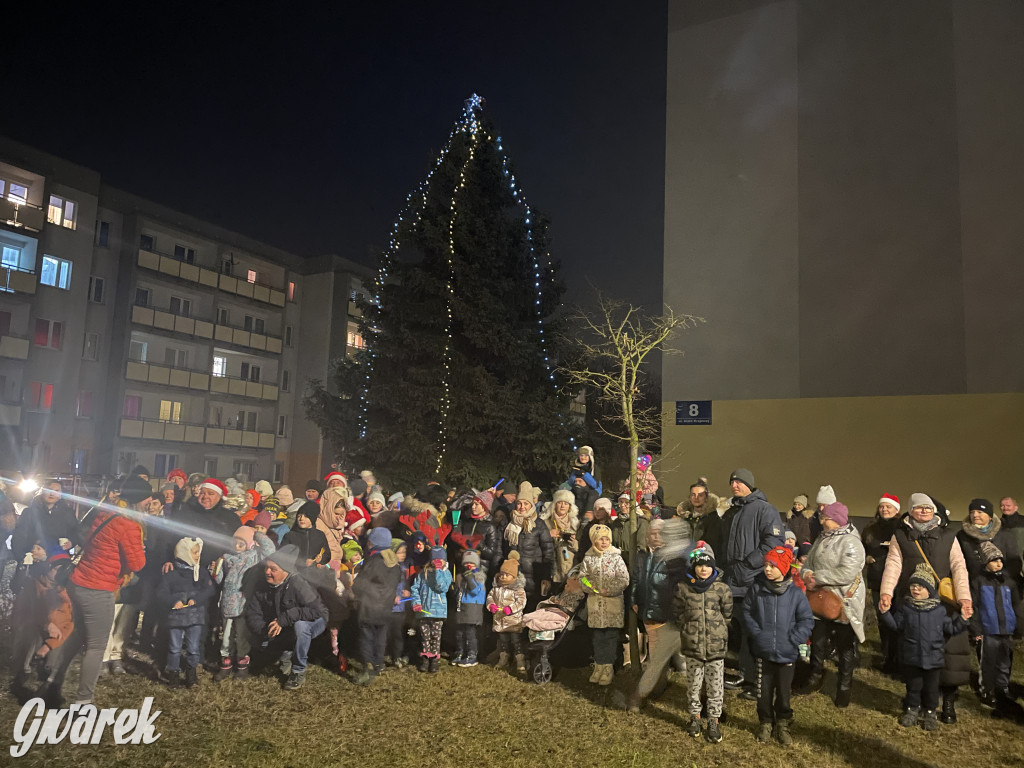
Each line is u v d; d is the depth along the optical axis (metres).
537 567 8.08
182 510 7.14
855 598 6.39
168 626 6.50
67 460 27.22
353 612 7.57
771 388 15.57
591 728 5.77
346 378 17.38
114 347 29.80
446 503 9.81
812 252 15.55
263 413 36.69
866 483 14.45
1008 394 13.50
